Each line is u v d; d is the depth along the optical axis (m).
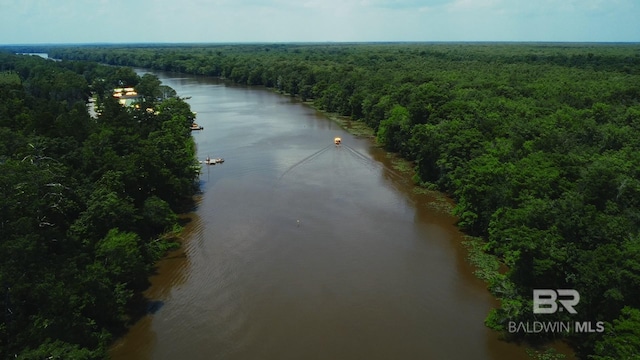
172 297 55.34
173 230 70.19
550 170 59.69
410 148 101.06
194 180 90.81
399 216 77.12
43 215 50.41
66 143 68.62
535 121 82.19
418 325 50.44
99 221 56.31
